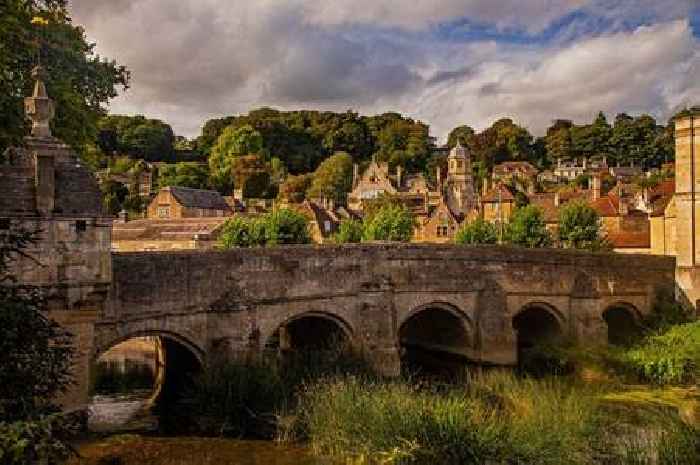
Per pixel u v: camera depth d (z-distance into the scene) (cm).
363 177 12412
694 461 1883
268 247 2962
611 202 6931
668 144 15550
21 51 2395
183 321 2625
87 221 2027
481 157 15488
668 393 3148
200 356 2694
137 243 6103
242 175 11588
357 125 15775
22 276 1908
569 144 16262
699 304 4325
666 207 5191
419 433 1981
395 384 2691
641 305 4275
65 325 2016
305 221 4766
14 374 1112
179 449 2142
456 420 2009
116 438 2214
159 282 2527
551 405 2339
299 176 12550
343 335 3331
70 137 2747
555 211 7350
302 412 2291
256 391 2423
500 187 8238
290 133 14812
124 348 4225
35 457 1010
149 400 2839
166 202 8038
